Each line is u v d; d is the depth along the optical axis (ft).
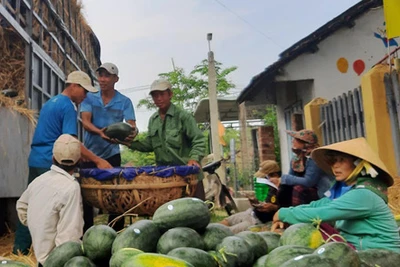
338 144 10.77
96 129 18.52
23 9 27.66
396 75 22.62
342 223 10.84
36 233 13.01
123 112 19.86
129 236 8.44
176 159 18.37
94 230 9.13
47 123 16.26
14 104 22.98
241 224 17.89
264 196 17.78
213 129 43.42
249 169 54.13
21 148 22.38
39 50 27.71
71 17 43.73
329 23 30.55
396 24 20.63
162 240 8.41
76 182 13.44
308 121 31.12
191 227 8.97
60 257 9.19
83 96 16.93
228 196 32.40
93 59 60.70
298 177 16.31
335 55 31.42
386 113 22.89
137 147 19.15
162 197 13.73
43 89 28.76
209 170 33.14
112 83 19.56
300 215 10.50
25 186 22.93
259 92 36.09
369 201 10.06
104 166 15.66
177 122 18.35
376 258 7.67
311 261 6.41
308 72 31.55
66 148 13.56
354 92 26.37
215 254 8.26
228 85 87.10
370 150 10.44
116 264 7.48
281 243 8.85
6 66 26.40
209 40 44.24
